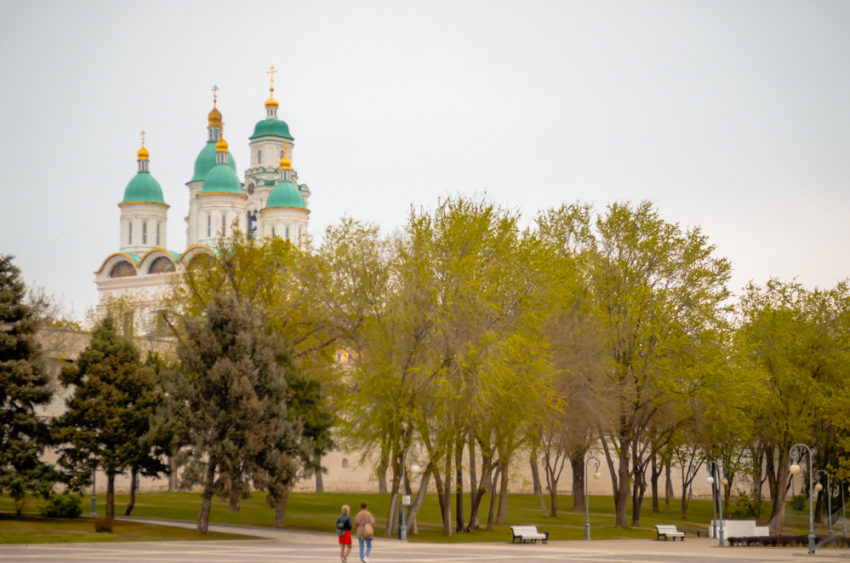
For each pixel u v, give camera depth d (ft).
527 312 133.39
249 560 82.99
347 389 152.35
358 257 138.10
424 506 189.98
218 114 456.45
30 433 122.93
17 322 125.18
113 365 128.26
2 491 117.19
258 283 176.04
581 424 144.97
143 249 414.82
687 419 162.91
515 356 125.59
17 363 120.98
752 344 178.81
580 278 155.84
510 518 175.73
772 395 179.52
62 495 127.85
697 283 159.53
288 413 139.74
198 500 175.22
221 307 128.88
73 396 131.13
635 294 154.71
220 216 401.08
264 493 192.75
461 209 138.00
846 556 108.17
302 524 146.10
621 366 153.48
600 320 149.79
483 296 128.67
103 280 390.63
